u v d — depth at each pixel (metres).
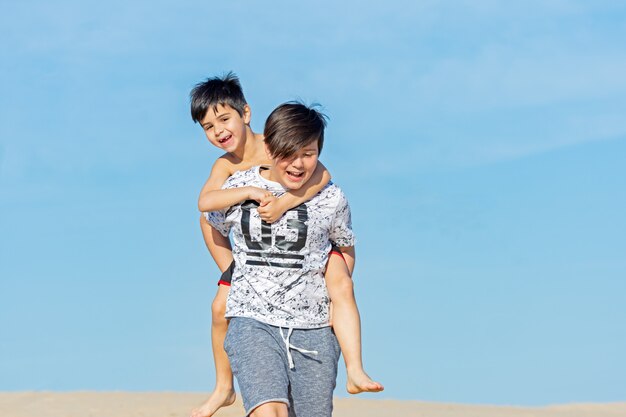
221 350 6.82
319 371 6.18
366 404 17.42
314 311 6.21
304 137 5.92
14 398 15.99
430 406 17.34
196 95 7.11
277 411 5.82
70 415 14.34
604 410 17.41
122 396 16.36
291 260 6.11
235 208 6.16
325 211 6.18
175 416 14.45
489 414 16.33
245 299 6.14
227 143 7.07
